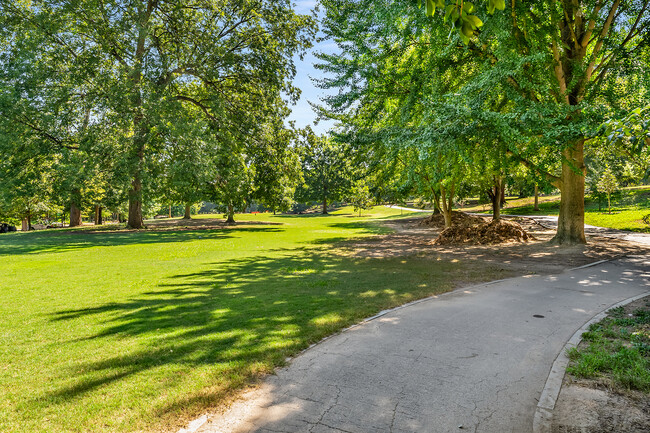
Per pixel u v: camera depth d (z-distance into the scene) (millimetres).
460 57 14734
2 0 25578
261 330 5824
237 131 32438
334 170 71938
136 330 6004
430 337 5398
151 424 3289
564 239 16047
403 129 13727
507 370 4262
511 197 75875
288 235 27656
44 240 23938
